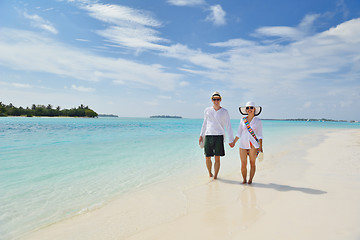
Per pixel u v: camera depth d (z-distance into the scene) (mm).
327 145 11422
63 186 4559
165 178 5246
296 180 4871
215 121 5152
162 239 2516
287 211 3172
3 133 18469
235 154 8828
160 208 3457
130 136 16438
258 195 3932
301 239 2375
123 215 3221
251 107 4598
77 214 3277
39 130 23172
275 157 7793
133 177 5309
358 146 10953
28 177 5156
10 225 2938
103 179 5109
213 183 4801
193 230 2703
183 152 9062
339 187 4297
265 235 2496
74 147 10117
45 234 2707
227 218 3010
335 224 2719
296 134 20125
